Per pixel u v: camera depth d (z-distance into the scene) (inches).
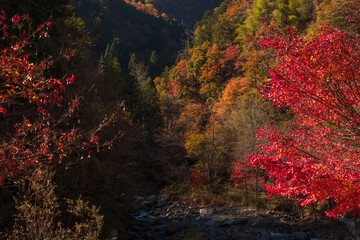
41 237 261.9
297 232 647.1
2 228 338.6
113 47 4119.1
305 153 283.4
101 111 670.5
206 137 1241.4
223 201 1041.5
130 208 803.4
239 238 612.4
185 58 4052.7
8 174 187.5
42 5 708.7
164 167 1413.6
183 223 767.7
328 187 262.4
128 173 794.2
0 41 498.9
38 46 624.4
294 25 1739.7
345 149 266.7
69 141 189.0
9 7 573.3
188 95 2842.0
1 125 396.5
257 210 887.1
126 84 1899.6
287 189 288.2
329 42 250.1
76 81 657.0
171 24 5910.4
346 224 654.5
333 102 256.4
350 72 247.1
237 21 3093.0
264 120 1112.2
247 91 1660.9
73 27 874.8
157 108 2075.5
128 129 812.0
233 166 1042.1
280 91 266.1
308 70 251.9
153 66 4495.6
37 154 180.1
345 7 642.8
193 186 1189.7
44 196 276.7
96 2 5310.0
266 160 288.2
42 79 180.4
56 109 458.0
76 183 492.7
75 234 279.0
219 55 2600.9
